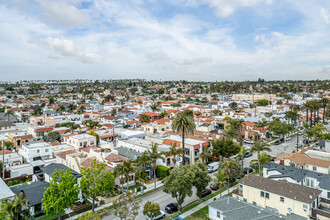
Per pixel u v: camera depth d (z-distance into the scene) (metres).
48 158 80.38
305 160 64.06
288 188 46.19
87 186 47.41
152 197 55.97
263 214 40.09
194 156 74.75
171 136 88.75
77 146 83.44
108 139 105.06
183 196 47.41
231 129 85.88
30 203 47.00
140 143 81.62
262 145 63.91
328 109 159.38
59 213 44.06
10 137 100.88
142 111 178.25
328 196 48.66
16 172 68.56
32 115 158.62
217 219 43.50
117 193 57.91
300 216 40.47
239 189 54.06
